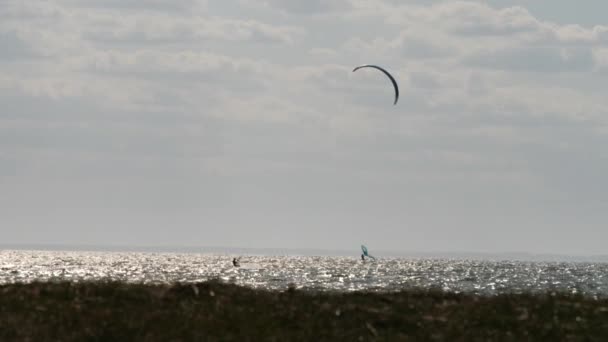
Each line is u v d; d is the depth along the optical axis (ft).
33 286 409.69
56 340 301.22
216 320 335.67
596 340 331.98
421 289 464.24
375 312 366.22
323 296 411.95
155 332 314.35
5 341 298.76
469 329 343.46
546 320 362.12
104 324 320.91
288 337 317.01
